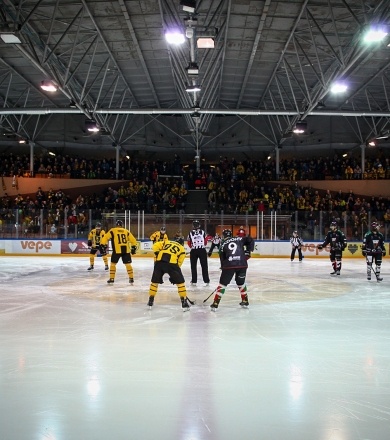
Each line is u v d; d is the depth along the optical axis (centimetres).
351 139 2988
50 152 3139
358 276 1388
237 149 3172
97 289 1047
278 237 2319
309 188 2911
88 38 1611
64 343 557
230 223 2322
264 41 1652
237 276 818
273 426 327
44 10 1390
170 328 643
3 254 2270
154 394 387
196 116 1992
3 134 2934
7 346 542
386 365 474
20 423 330
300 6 1362
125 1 1332
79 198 2633
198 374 440
